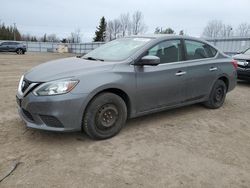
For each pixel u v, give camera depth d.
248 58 9.56
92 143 4.11
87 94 3.90
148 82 4.61
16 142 4.04
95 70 4.12
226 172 3.47
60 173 3.28
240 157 3.90
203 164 3.64
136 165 3.53
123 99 4.50
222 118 5.61
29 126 3.99
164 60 4.94
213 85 5.95
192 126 5.04
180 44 5.27
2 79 9.89
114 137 4.36
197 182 3.22
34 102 3.81
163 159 3.72
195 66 5.39
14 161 3.50
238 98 7.64
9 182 3.06
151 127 4.87
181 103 5.31
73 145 4.02
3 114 5.28
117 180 3.19
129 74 4.36
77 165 3.47
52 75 3.94
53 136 4.29
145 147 4.05
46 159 3.58
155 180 3.22
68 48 46.19
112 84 4.14
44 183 3.07
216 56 6.04
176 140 4.36
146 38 5.05
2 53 32.47
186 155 3.86
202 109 6.14
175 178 3.28
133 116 4.60
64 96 3.77
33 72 4.26
